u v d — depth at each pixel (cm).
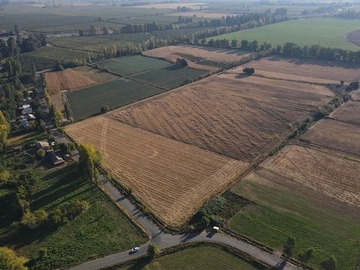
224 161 10181
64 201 8406
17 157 10381
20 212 7819
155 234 7412
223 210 8062
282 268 6562
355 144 11106
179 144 11194
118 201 8444
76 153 10525
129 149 10888
